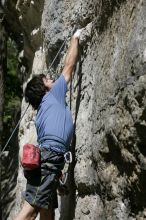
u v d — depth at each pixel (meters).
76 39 5.88
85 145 5.53
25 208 5.53
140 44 4.27
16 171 11.02
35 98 5.77
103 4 5.32
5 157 11.55
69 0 6.69
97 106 5.11
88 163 5.41
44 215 5.85
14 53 14.42
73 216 5.77
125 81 4.42
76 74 6.16
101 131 4.92
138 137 4.21
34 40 8.80
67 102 6.45
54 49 7.05
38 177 5.51
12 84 13.90
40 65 8.41
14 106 13.40
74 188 5.87
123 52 4.65
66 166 6.09
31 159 5.43
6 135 12.28
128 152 4.37
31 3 8.32
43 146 5.52
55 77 7.06
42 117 5.61
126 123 4.36
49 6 7.20
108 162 4.80
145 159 4.17
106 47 5.23
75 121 6.00
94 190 5.27
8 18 10.11
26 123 8.80
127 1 4.80
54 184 5.53
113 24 5.09
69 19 6.59
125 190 4.52
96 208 5.18
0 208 10.68
